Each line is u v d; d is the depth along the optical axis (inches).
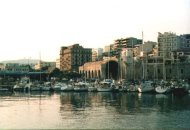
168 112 3102.9
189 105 3705.7
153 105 3740.2
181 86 5595.5
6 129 2315.5
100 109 3390.7
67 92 6461.6
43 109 3442.4
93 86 6530.5
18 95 5767.7
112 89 6131.9
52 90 6953.7
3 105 3880.4
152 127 2351.1
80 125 2437.3
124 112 3122.5
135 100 4409.5
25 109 3449.8
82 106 3718.0
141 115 2910.9
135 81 7391.7
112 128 2316.7
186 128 2316.7
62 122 2568.9
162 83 6072.8
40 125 2449.6
